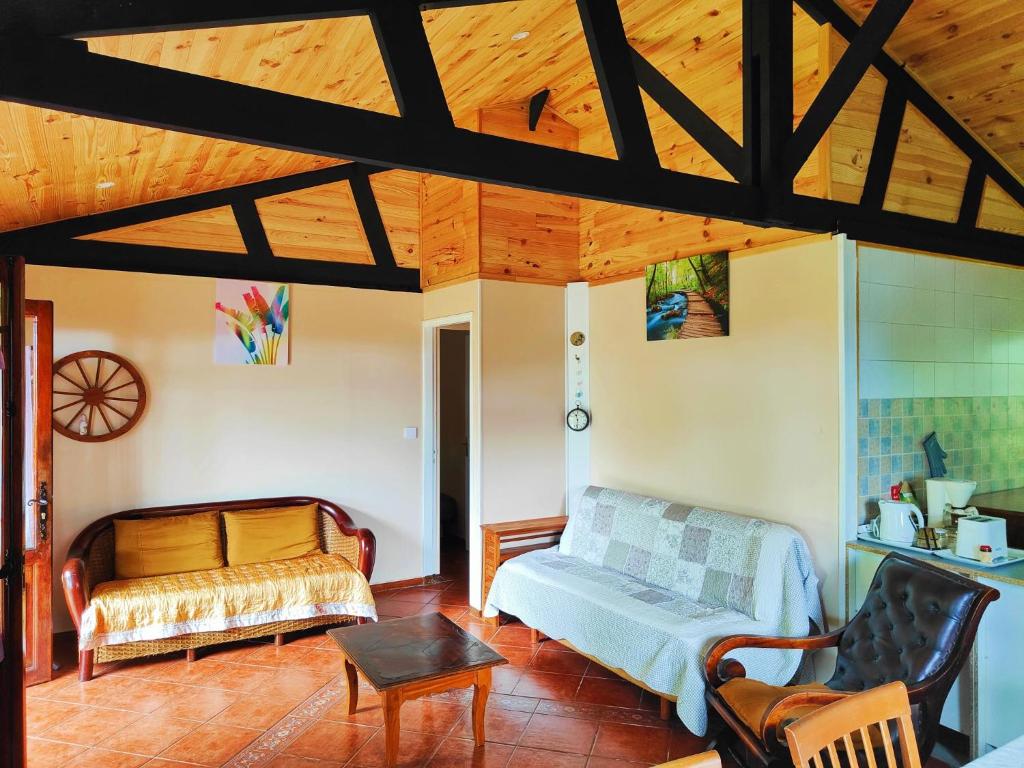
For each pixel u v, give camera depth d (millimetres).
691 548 3709
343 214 5102
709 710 3025
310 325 4961
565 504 5023
